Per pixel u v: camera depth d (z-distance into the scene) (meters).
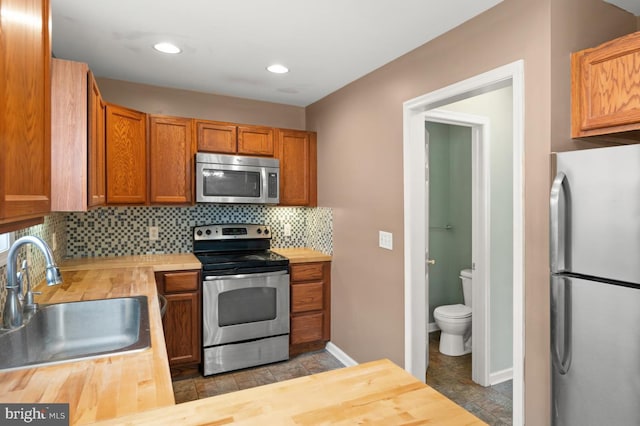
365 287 2.91
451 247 4.15
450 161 4.14
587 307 1.44
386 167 2.66
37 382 0.99
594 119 1.57
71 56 2.55
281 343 3.21
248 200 3.29
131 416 0.79
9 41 0.80
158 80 3.05
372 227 2.82
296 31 2.16
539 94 1.66
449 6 1.87
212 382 2.88
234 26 2.11
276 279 3.17
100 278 2.31
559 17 1.63
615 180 1.37
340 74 2.88
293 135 3.57
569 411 1.52
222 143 3.27
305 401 0.86
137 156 2.83
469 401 2.59
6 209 0.77
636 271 1.31
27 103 0.92
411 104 2.41
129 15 1.99
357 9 1.91
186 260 3.03
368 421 0.78
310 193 3.64
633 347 1.32
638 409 1.31
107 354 1.18
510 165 2.90
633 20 1.87
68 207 1.75
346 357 3.18
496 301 2.86
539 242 1.67
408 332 2.46
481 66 1.93
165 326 2.82
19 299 1.45
